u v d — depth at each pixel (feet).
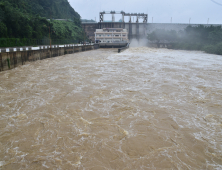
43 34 167.94
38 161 25.35
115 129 33.12
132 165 24.91
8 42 111.75
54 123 34.73
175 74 73.77
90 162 25.35
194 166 24.81
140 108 41.63
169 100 46.62
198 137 31.09
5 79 62.13
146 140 30.14
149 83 60.49
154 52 174.50
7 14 123.75
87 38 304.50
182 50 218.79
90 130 32.68
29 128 33.04
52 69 80.79
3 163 24.98
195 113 39.93
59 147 28.19
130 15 324.39
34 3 229.45
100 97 47.44
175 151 27.63
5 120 35.58
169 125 34.76
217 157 26.45
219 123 35.86
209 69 85.51
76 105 42.52
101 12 323.37
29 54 95.91
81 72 75.05
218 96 49.80
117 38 291.79
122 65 92.63
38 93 49.60
